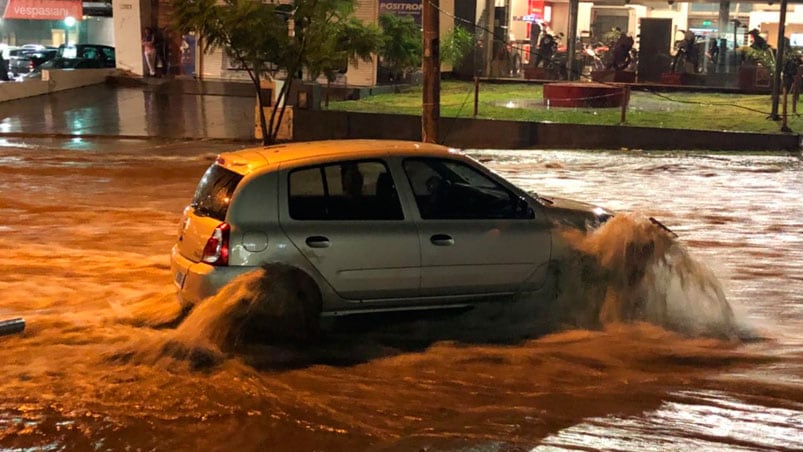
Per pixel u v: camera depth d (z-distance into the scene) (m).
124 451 4.81
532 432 5.06
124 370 6.00
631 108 25.67
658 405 5.48
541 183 15.19
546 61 34.00
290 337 6.47
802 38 36.25
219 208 6.52
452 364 6.25
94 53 35.25
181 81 31.80
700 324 7.15
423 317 7.01
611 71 31.94
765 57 30.42
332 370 6.12
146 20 33.34
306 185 6.59
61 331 6.83
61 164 17.03
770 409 5.40
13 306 7.55
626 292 7.13
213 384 5.77
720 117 23.88
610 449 4.81
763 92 30.33
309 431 5.07
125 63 33.56
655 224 7.33
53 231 10.82
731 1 32.84
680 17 37.97
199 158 18.38
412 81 32.62
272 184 6.50
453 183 6.97
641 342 6.70
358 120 21.95
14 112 25.62
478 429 5.10
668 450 4.81
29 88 29.12
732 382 5.87
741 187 14.88
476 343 6.73
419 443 4.90
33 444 4.88
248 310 6.32
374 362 6.29
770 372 6.07
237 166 6.67
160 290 8.05
